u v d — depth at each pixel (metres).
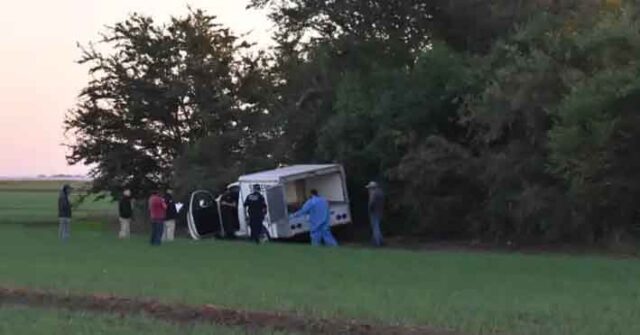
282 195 34.22
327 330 12.36
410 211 36.22
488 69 33.41
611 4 32.50
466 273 20.80
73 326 12.61
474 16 38.00
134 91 48.56
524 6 36.31
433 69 35.53
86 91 48.84
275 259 24.78
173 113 49.12
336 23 41.06
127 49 48.34
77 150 49.97
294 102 41.72
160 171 49.66
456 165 33.53
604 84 27.44
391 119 35.75
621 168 28.02
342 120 36.84
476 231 34.34
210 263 23.25
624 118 27.55
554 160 28.70
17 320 13.30
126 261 23.70
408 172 34.28
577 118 27.83
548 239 31.72
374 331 12.12
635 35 28.61
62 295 15.95
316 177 35.81
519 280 19.14
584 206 29.48
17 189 169.75
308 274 20.28
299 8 41.53
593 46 29.50
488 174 32.38
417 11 39.31
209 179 42.38
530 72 30.48
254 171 42.19
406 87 35.88
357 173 37.47
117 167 49.16
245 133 44.62
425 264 23.31
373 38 40.03
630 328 12.12
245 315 13.42
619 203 28.69
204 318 13.47
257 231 32.81
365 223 37.84
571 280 19.19
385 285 17.92
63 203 34.41
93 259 24.34
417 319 12.89
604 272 21.20
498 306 14.27
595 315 13.28
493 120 31.36
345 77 38.19
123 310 14.52
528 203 30.80
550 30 31.83
